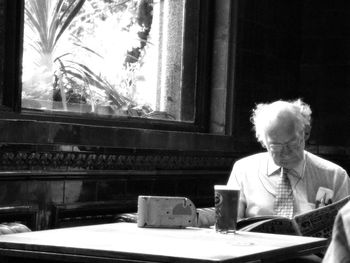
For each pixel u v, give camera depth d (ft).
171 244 10.77
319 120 26.43
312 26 26.40
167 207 12.85
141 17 20.94
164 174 19.85
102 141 17.83
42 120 17.38
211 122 22.81
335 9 26.27
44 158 16.30
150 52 21.20
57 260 10.91
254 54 23.81
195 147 20.94
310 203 16.10
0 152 15.25
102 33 19.66
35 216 16.17
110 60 19.84
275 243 11.29
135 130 18.84
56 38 18.26
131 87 20.47
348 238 6.23
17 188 15.78
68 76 18.53
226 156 22.29
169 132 20.02
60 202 16.85
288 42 25.79
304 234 14.26
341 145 26.23
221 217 12.24
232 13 22.76
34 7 17.66
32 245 10.68
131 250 10.09
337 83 26.27
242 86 23.21
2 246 10.87
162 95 21.50
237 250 10.31
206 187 21.59
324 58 26.35
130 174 18.69
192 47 22.49
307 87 26.48
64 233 11.99
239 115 23.02
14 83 16.62
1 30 16.21
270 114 16.16
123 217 16.84
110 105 19.70
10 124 15.51
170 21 21.89
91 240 11.13
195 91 22.53
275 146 15.94
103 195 18.06
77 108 18.69
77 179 17.29
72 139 17.01
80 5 19.04
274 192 16.30
